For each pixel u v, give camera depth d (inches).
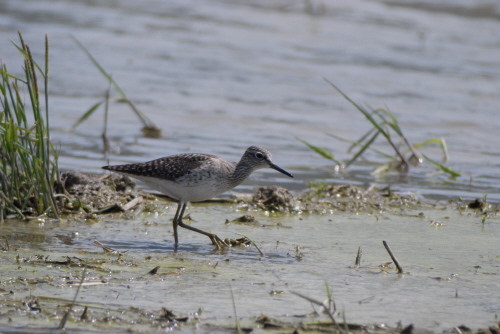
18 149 454.3
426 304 323.3
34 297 310.5
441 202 564.7
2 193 445.1
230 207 534.6
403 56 1037.8
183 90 864.3
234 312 302.7
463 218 514.3
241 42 1071.6
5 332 274.2
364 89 891.4
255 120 788.6
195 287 338.6
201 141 713.6
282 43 1075.3
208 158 446.0
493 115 822.5
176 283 343.6
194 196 442.3
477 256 413.4
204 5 1290.6
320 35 1128.8
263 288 340.8
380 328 290.4
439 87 909.8
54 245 405.1
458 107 844.6
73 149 668.1
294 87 896.9
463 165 689.6
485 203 546.9
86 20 1141.1
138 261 381.7
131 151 669.9
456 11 1309.1
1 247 390.3
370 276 366.6
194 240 441.1
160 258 391.5
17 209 456.8
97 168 605.6
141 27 1126.4
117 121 763.4
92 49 986.1
